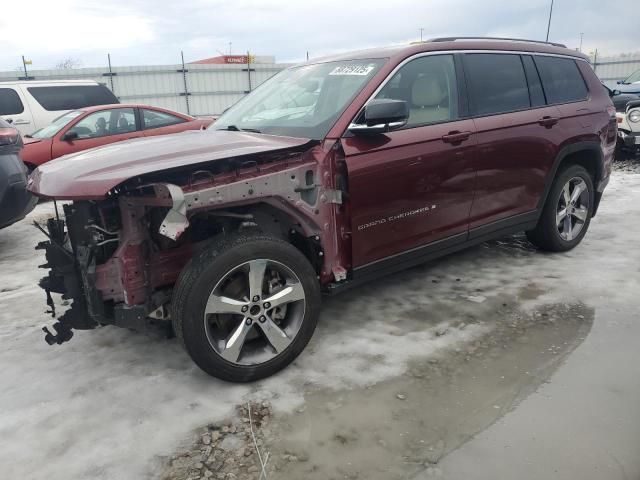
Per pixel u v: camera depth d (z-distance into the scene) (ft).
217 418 8.04
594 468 6.74
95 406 8.47
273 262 8.75
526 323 10.81
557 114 13.75
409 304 11.95
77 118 27.30
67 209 8.62
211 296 8.25
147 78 72.59
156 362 9.83
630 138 29.76
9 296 13.56
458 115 11.66
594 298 11.90
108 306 8.59
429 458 7.04
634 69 77.51
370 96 10.23
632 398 8.16
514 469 6.77
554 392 8.39
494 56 12.82
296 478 6.78
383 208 10.30
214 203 8.22
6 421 8.15
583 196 15.23
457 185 11.51
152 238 8.75
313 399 8.45
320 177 9.47
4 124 16.84
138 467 7.07
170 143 9.53
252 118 11.91
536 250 15.60
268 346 9.15
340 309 11.80
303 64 13.16
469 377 8.92
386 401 8.32
